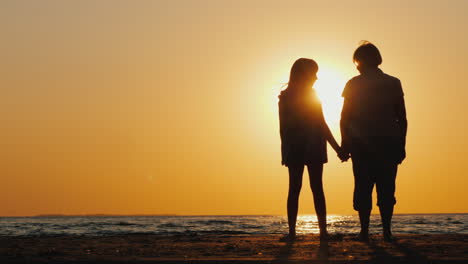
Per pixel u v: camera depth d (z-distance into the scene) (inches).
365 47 255.6
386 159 247.8
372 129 248.4
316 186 253.9
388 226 247.3
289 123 254.1
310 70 256.4
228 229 968.3
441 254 182.2
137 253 198.5
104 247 227.0
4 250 216.1
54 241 276.1
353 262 163.9
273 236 290.7
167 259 175.8
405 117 252.7
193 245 229.1
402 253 186.2
